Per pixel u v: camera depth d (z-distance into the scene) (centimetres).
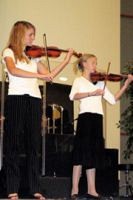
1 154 468
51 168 545
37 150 398
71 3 801
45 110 566
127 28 938
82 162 481
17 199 383
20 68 401
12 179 388
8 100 396
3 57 400
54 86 589
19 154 406
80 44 802
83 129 485
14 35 405
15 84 395
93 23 816
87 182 511
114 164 582
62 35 788
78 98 483
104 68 816
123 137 866
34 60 418
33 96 397
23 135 396
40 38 767
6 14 743
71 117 589
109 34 830
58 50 436
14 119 391
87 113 484
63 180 516
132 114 685
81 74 542
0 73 577
